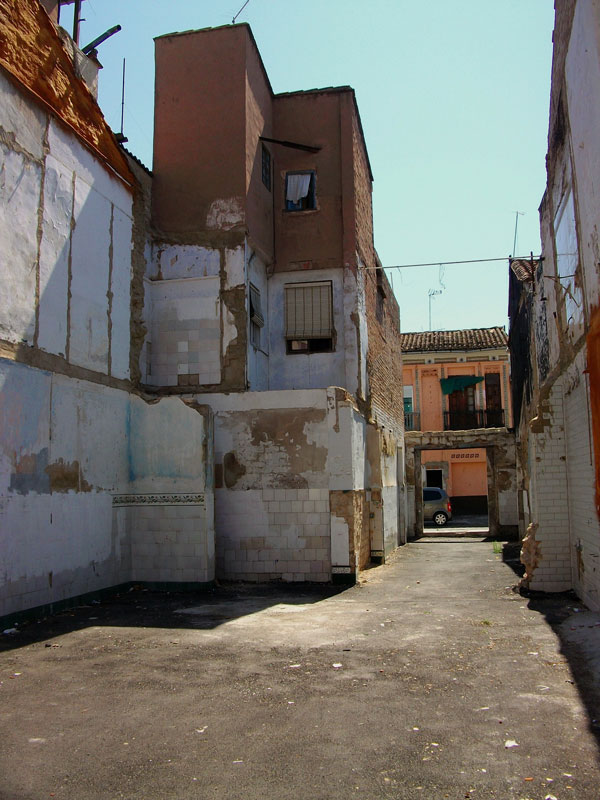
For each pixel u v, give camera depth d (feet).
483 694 17.69
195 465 37.58
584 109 26.03
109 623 27.91
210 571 37.58
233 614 29.96
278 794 12.14
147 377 43.55
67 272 33.01
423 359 116.98
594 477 27.78
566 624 26.37
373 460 51.01
